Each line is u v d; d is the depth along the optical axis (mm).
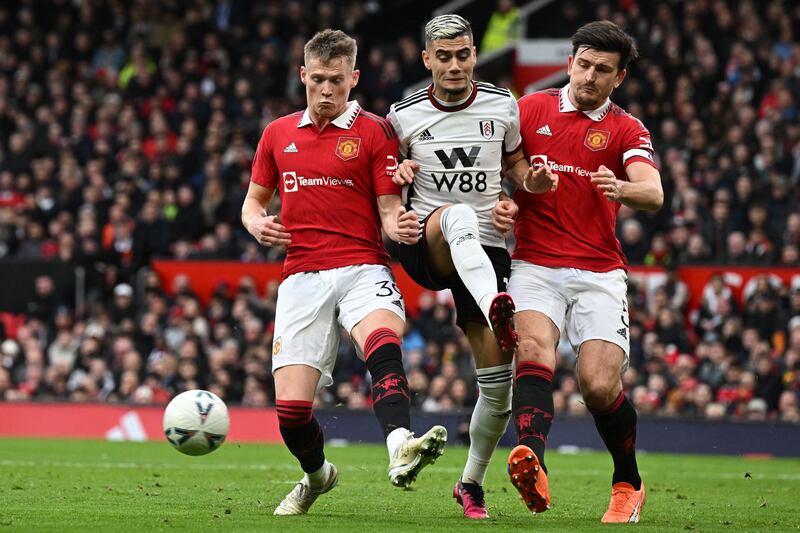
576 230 25172
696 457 54562
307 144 24906
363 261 24656
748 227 66500
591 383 24219
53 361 66188
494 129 25016
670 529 22734
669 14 81438
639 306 61312
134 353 63000
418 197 25328
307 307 24500
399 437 21750
